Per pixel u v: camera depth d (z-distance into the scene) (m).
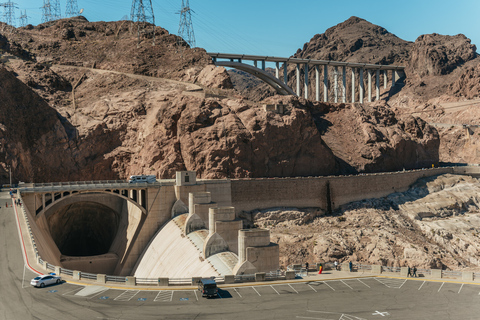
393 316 45.25
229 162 126.88
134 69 173.25
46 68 163.00
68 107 147.88
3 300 48.44
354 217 129.00
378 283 57.31
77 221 124.94
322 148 146.50
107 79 161.75
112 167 136.00
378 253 109.81
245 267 63.75
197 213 90.06
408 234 125.00
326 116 178.00
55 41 191.50
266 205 122.06
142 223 103.50
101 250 129.88
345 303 49.16
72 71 171.50
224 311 46.38
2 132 122.50
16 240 69.25
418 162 183.12
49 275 54.25
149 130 135.75
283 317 44.78
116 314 45.03
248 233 65.06
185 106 132.75
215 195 112.19
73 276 57.56
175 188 104.31
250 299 50.41
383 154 166.75
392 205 142.25
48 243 91.00
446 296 51.59
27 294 50.47
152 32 196.25
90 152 136.12
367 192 141.88
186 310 46.53
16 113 129.88
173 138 131.62
